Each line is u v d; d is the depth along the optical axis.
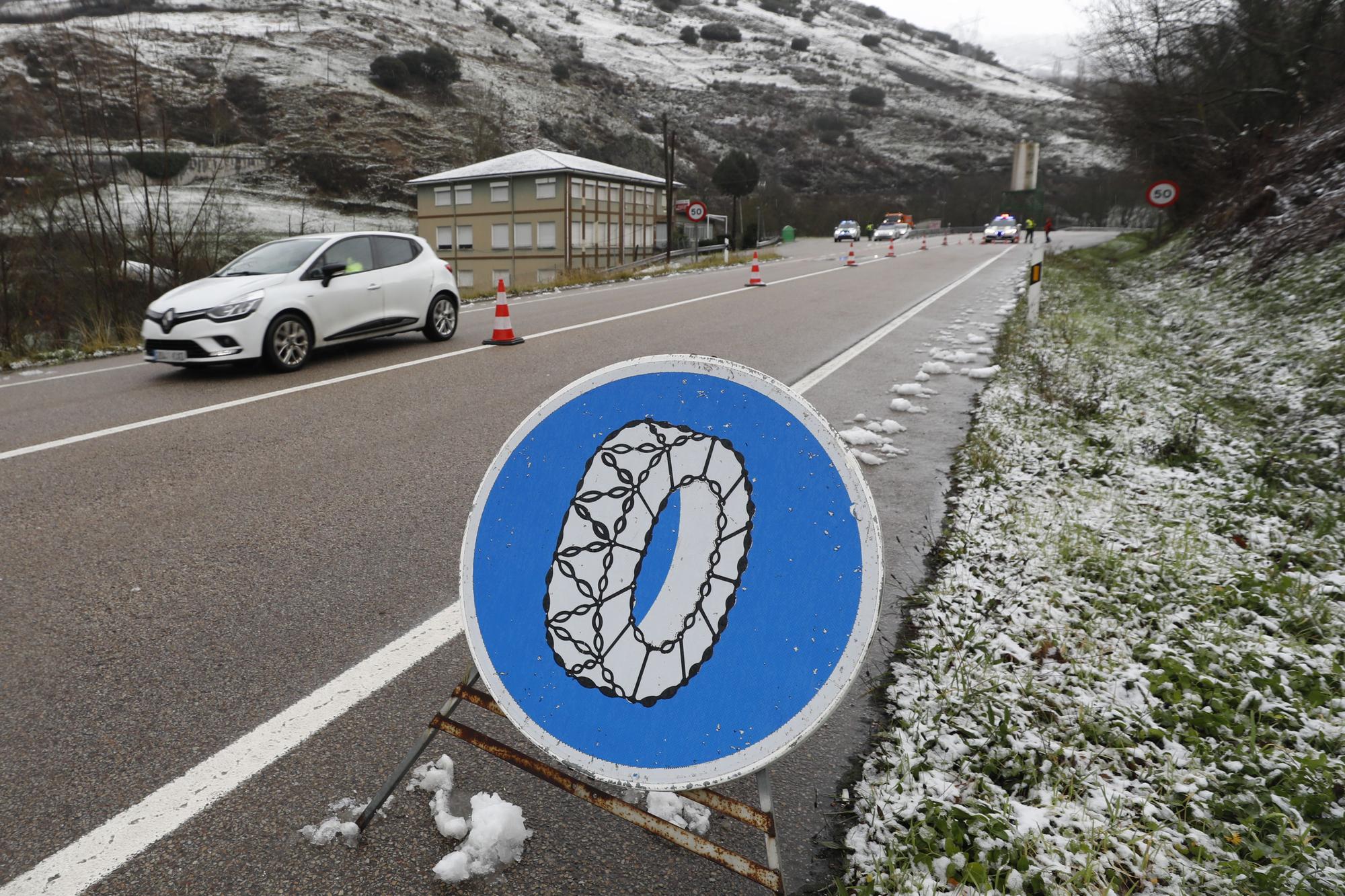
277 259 9.63
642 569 2.04
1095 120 26.64
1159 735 2.71
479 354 10.17
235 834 2.31
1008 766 2.54
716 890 2.15
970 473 5.48
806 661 1.89
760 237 59.84
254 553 4.29
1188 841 2.25
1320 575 4.14
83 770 2.58
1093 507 4.97
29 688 3.04
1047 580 3.88
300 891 2.11
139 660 3.24
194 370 9.40
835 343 10.91
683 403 2.07
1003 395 7.64
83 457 5.96
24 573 4.04
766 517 1.98
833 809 2.44
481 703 2.23
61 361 10.70
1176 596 3.77
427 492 5.24
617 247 42.66
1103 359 9.95
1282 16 20.03
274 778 2.55
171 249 14.83
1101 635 3.38
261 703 2.95
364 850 2.26
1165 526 4.73
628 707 2.01
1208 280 15.44
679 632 2.00
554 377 8.78
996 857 2.14
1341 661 3.24
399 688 3.06
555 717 2.06
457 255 42.19
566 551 2.11
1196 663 3.15
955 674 3.09
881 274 23.88
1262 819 2.30
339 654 3.29
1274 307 10.95
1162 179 25.39
